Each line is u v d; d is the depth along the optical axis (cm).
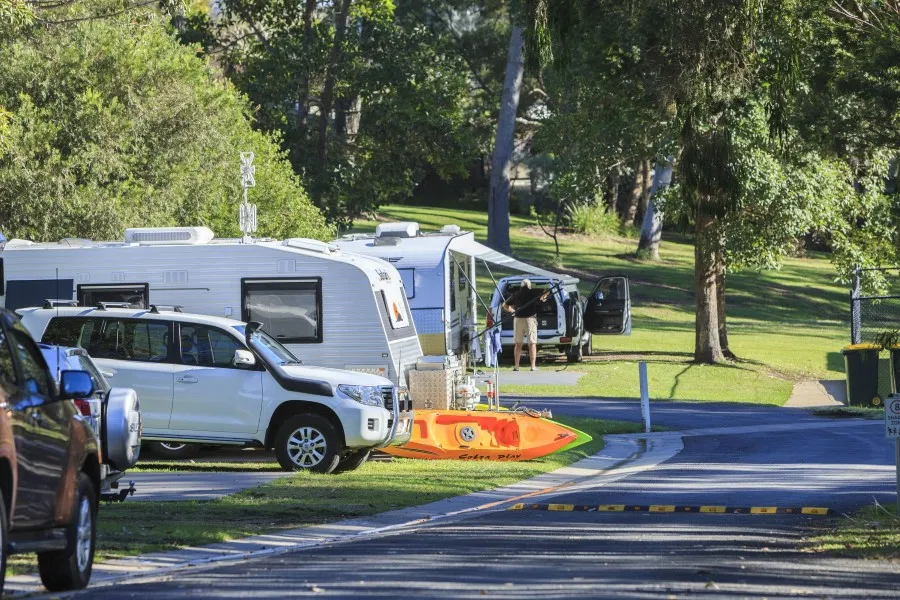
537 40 6231
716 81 5969
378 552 2769
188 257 5291
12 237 7144
